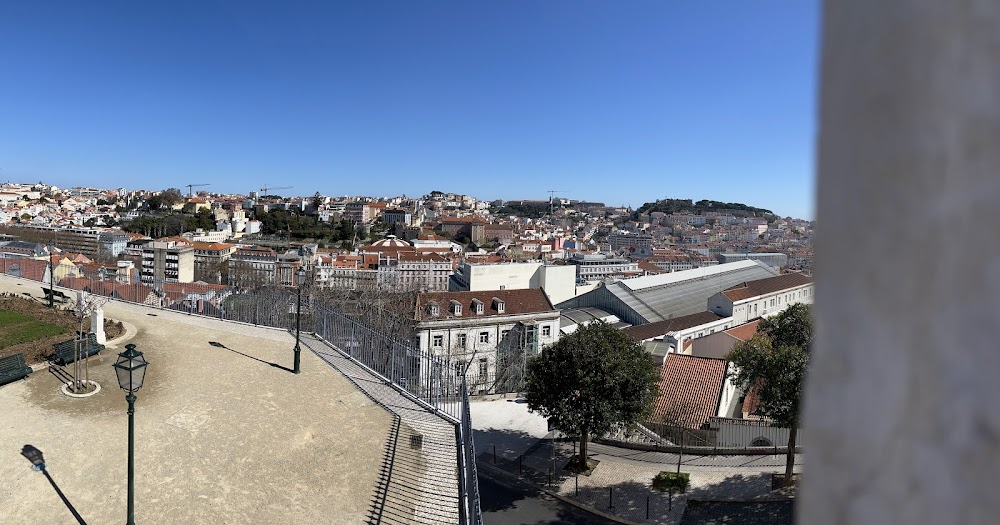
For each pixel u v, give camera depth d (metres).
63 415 15.03
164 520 11.36
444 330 46.34
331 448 14.48
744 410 33.50
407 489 12.98
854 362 0.85
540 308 50.88
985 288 0.67
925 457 0.76
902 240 0.76
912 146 0.74
